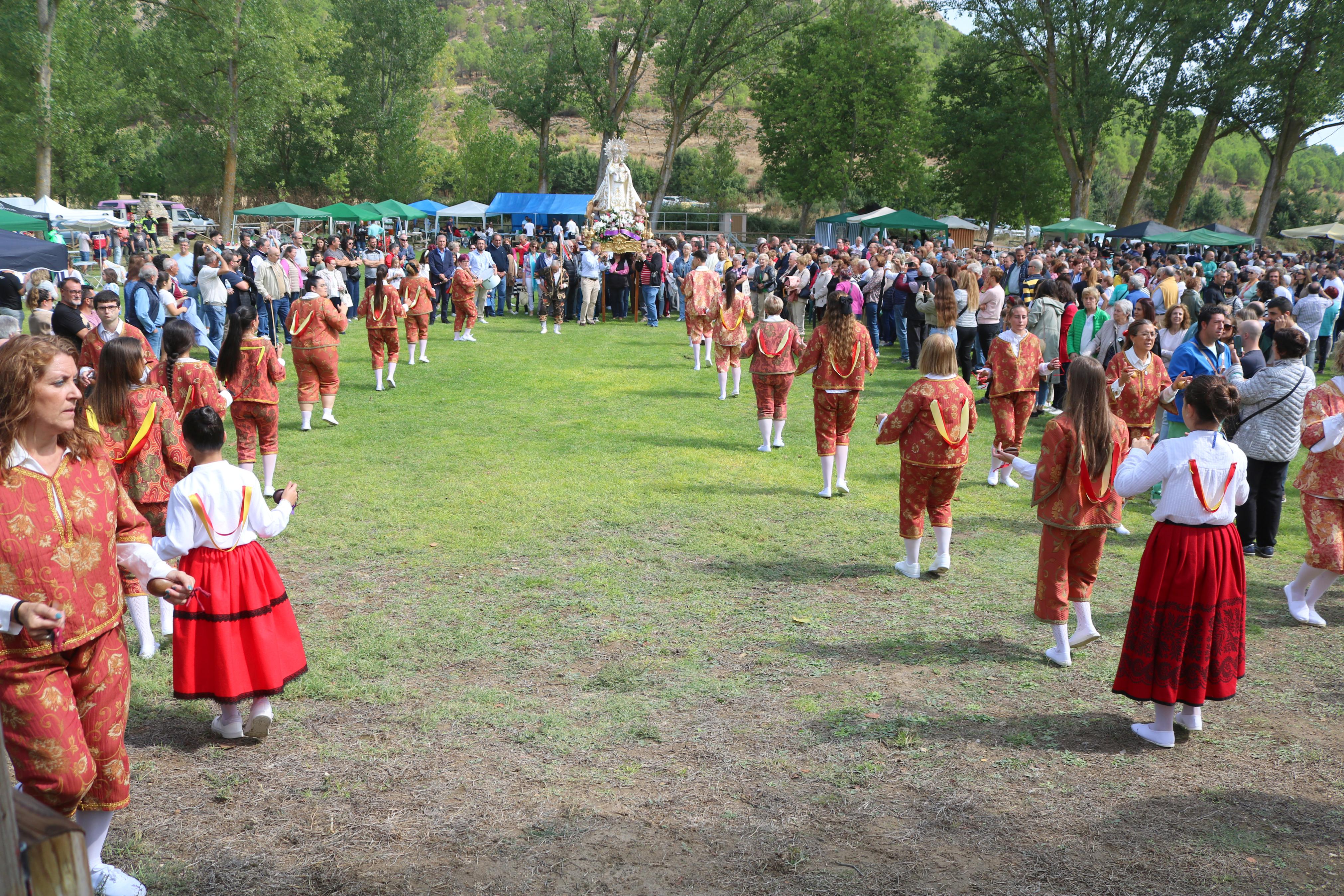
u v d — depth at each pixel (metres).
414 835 3.56
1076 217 40.25
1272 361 7.14
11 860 1.78
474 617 5.85
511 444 10.61
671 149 49.34
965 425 6.43
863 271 18.00
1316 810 3.76
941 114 51.03
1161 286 13.91
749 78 49.81
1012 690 4.93
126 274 20.09
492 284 21.69
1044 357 12.46
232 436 10.58
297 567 6.72
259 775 4.01
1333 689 4.95
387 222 48.41
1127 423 7.75
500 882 3.26
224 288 14.95
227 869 3.33
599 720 4.54
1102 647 5.52
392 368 13.84
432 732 4.41
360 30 54.41
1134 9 35.34
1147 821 3.67
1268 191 37.78
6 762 1.78
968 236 51.47
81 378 6.51
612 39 50.09
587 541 7.40
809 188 49.88
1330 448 5.61
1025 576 6.77
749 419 12.27
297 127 55.09
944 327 10.53
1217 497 4.15
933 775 4.03
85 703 3.11
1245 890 3.22
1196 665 4.22
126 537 3.29
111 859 3.38
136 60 38.84
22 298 15.23
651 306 21.61
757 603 6.17
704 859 3.41
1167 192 49.25
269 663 4.18
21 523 2.88
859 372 8.48
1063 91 40.16
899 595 6.36
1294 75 34.31
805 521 8.02
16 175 35.66
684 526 7.81
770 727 4.48
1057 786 3.95
